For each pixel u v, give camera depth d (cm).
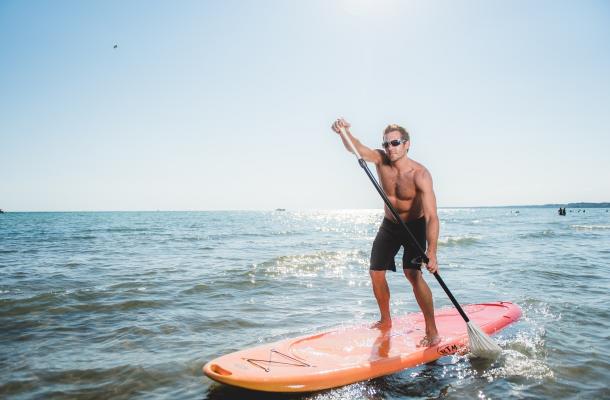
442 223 4619
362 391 333
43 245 1805
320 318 562
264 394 331
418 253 400
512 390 330
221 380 328
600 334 468
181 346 446
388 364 366
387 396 324
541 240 1961
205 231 3241
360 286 812
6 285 795
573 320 526
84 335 487
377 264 432
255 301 672
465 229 3244
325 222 5916
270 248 1677
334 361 367
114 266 1087
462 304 606
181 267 1062
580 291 713
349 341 414
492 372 366
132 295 706
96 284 809
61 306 624
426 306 413
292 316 573
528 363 384
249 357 368
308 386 331
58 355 419
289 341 409
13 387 344
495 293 708
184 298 690
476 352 402
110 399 323
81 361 402
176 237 2445
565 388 332
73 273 959
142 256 1349
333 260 1211
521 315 532
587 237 2136
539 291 715
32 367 386
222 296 710
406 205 399
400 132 388
